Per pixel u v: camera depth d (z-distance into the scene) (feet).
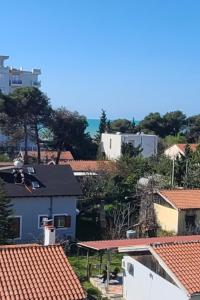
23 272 68.44
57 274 69.15
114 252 110.52
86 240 134.92
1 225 117.50
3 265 69.15
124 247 90.02
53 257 72.59
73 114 267.80
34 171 143.84
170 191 148.97
